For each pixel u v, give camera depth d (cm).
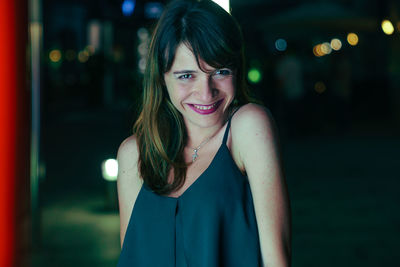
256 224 187
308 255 516
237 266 184
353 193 753
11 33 478
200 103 189
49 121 1719
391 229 592
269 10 1645
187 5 187
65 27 3462
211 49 181
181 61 187
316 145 1202
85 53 2823
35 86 538
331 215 648
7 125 476
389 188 779
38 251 526
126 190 210
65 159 1063
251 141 188
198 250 185
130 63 1953
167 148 198
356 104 1662
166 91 202
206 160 195
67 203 719
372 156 1045
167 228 190
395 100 1574
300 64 1341
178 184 193
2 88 474
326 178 853
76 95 2612
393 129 1455
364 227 600
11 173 480
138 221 196
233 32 184
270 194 185
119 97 2209
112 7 1289
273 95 1370
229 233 184
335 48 1722
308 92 1412
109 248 542
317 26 1387
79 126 1606
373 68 1686
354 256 512
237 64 188
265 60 1402
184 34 184
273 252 183
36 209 529
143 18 1234
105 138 1357
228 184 186
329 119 1420
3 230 468
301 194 753
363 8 1669
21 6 491
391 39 1551
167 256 190
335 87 1420
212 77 189
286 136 1335
